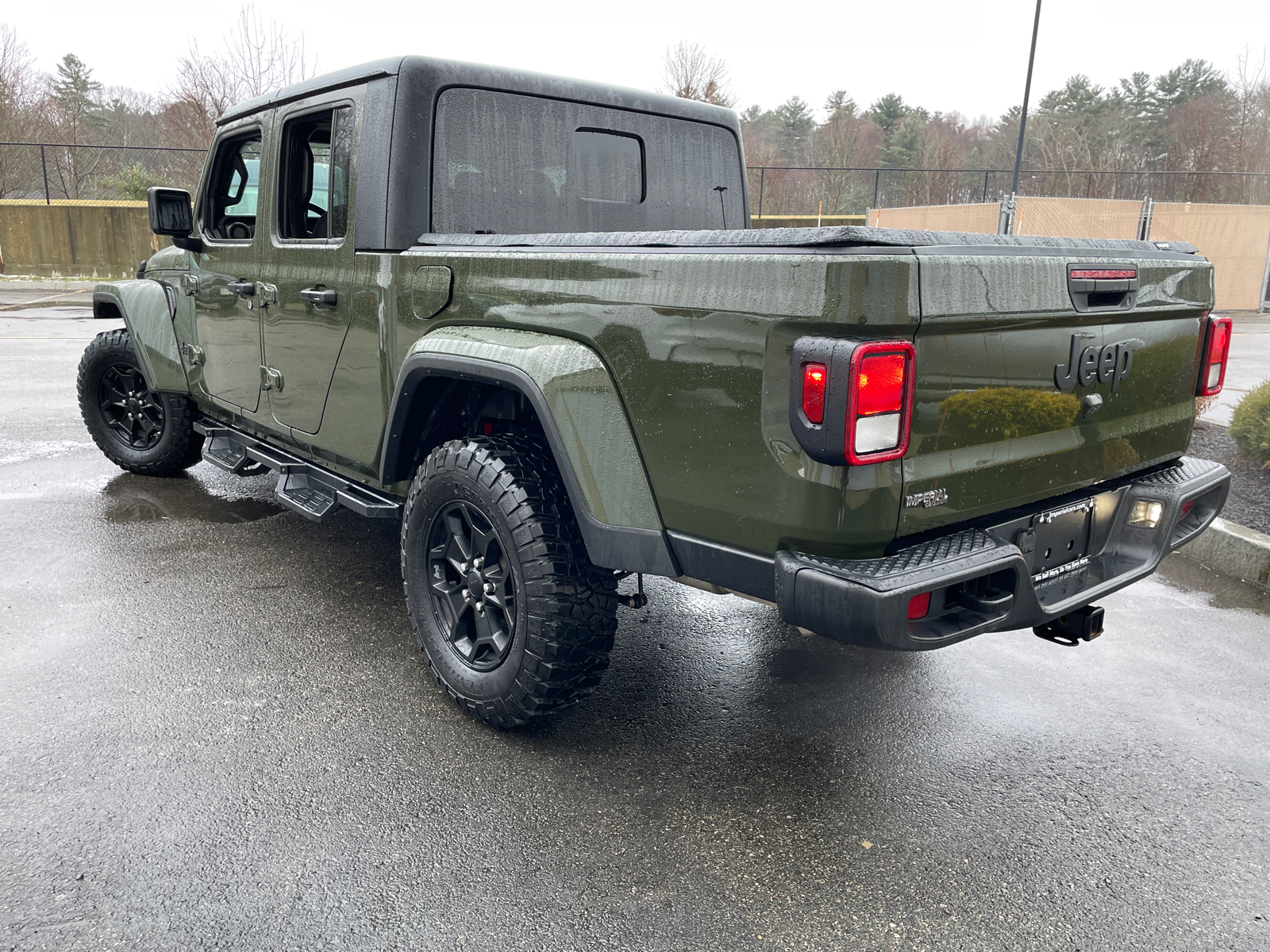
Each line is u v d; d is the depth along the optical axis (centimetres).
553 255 246
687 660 337
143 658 325
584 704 302
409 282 291
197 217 428
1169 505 262
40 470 573
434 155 298
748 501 209
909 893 214
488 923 201
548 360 242
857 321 184
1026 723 294
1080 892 216
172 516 489
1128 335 252
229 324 406
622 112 353
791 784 258
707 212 392
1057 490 240
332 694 303
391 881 213
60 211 1912
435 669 290
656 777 260
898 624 190
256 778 254
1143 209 1705
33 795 243
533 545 249
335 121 319
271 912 202
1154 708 305
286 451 404
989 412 213
